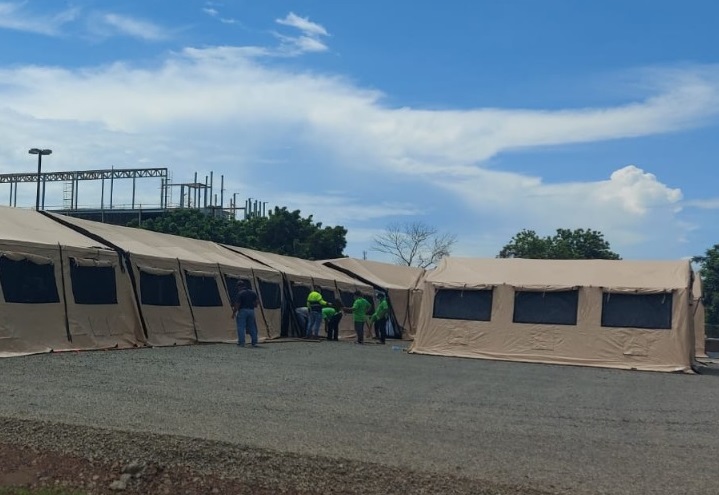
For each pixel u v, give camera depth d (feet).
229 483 22.66
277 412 33.12
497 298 74.18
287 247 173.78
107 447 24.81
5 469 23.49
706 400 44.83
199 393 37.37
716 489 22.90
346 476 23.03
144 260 65.57
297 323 90.22
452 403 38.65
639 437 31.22
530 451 27.45
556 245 165.37
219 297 75.25
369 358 64.85
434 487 22.22
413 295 119.34
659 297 69.31
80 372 42.98
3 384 37.17
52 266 56.24
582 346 70.23
